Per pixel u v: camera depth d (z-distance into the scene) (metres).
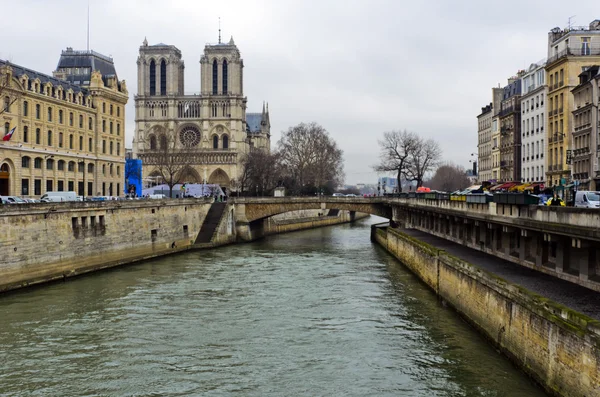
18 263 56.75
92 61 133.75
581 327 24.91
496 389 29.88
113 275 66.25
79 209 66.88
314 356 36.81
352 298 52.66
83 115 113.94
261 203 113.38
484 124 139.62
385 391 31.20
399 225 107.44
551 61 89.88
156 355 37.06
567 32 87.25
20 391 31.41
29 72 100.06
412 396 30.47
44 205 60.69
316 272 68.12
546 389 28.22
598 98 74.62
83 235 67.81
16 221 56.47
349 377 33.25
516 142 110.25
